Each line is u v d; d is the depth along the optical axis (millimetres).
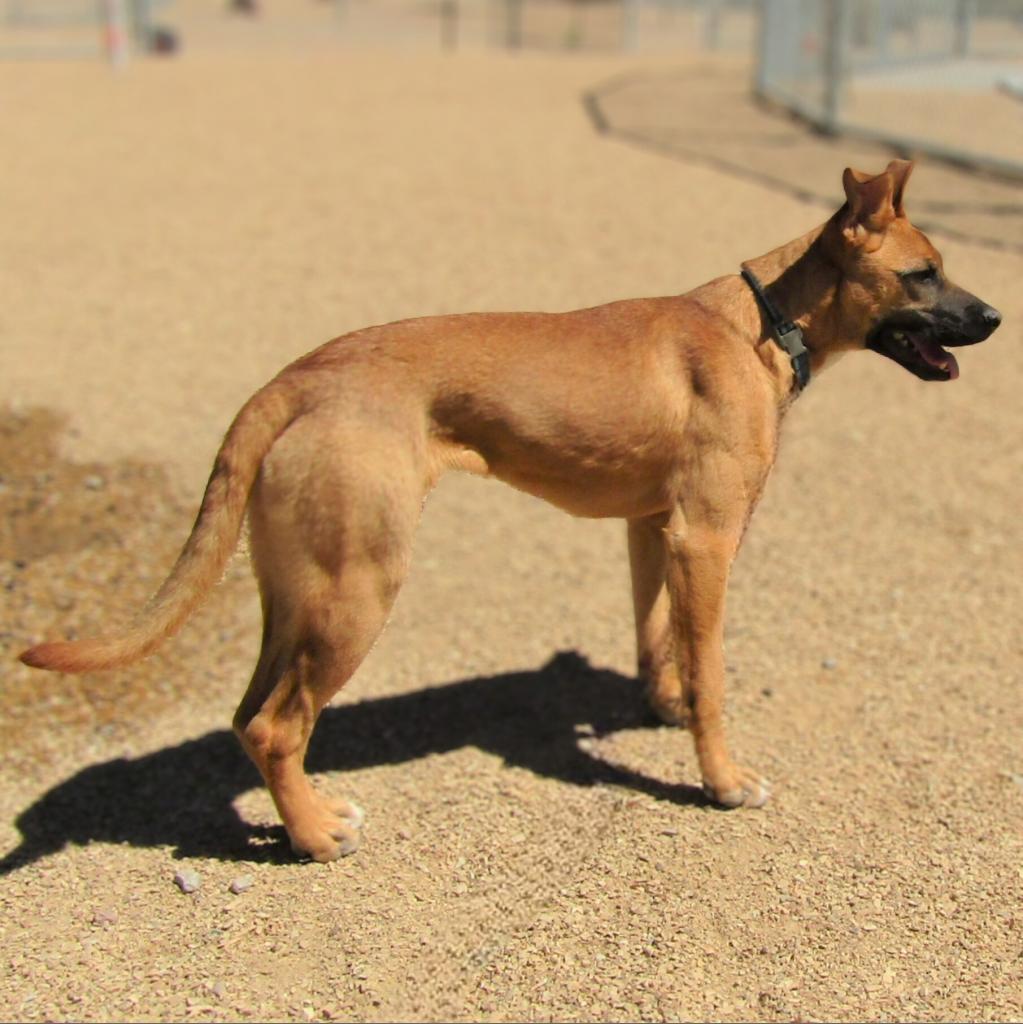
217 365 8594
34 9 30484
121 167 14266
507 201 12820
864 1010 3574
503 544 6605
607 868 4121
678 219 12031
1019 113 13539
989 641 5555
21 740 4934
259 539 3906
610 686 5297
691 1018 3529
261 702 4004
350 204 12766
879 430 7797
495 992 3613
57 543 6266
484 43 31000
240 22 34188
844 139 15852
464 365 3986
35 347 8844
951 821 4387
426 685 5328
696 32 32250
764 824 4352
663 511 4422
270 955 3750
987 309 4195
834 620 5762
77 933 3854
